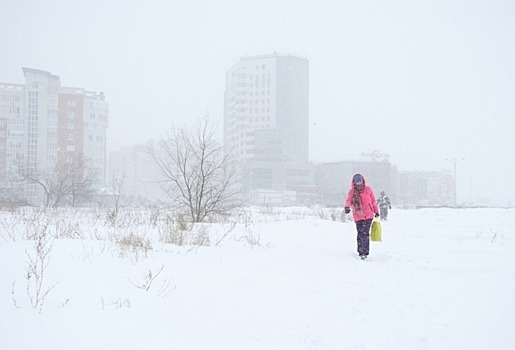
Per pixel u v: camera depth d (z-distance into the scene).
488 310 5.62
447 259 9.20
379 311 5.54
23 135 99.06
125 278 5.92
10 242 8.10
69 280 5.59
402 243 11.85
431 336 4.71
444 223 20.52
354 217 9.60
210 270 6.98
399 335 4.73
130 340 4.05
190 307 5.11
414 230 16.23
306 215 26.95
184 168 17.30
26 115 99.50
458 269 8.17
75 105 103.12
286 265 8.11
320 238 12.94
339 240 12.58
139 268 6.56
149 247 8.54
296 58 155.25
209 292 5.77
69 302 4.83
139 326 4.38
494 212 32.12
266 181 123.50
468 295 6.35
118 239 9.19
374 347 4.40
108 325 4.30
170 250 8.61
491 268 8.23
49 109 101.25
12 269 5.90
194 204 17.72
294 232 14.37
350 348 4.37
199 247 9.47
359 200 9.55
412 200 145.88
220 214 18.23
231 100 163.62
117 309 4.75
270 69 154.00
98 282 5.62
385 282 7.11
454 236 13.83
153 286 5.72
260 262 8.20
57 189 43.62
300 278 7.08
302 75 155.88
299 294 6.12
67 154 81.94
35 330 4.04
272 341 4.42
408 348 4.39
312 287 6.55
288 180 124.38
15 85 100.50
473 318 5.31
